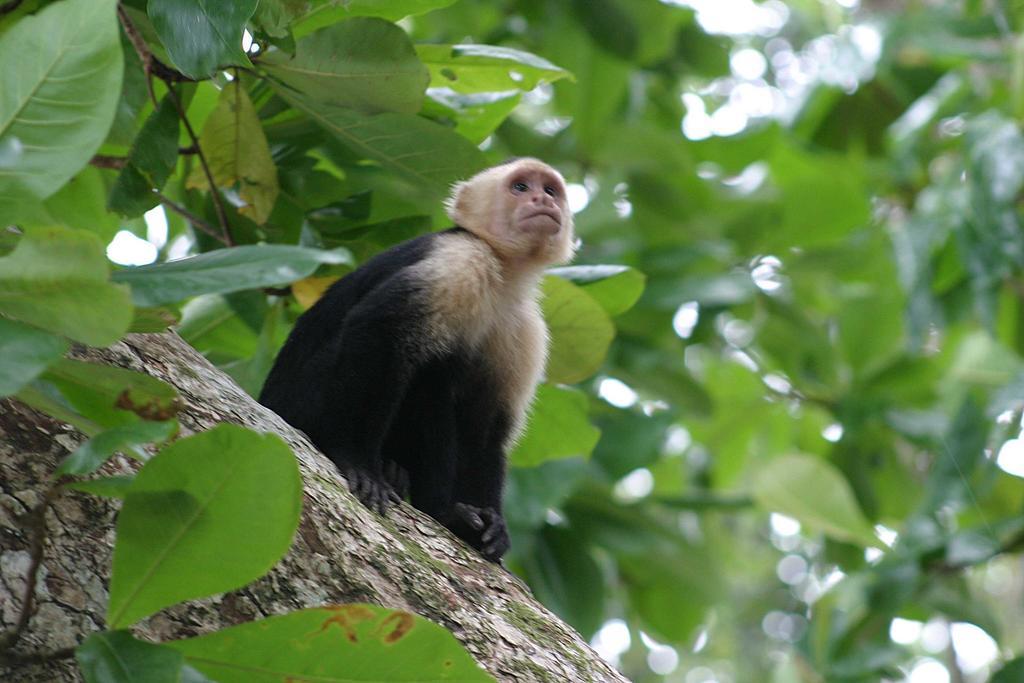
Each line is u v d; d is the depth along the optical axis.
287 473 4.54
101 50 4.43
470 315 10.03
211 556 4.65
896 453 16.38
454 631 6.38
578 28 15.02
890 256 16.77
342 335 9.29
